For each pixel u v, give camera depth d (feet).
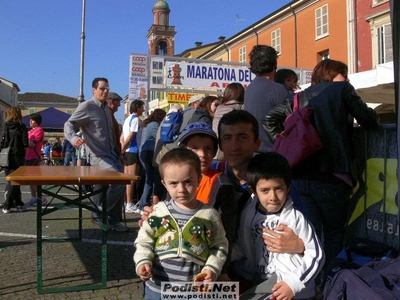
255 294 8.10
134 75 49.52
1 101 199.93
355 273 8.27
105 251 13.23
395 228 11.04
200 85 51.88
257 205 8.75
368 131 12.00
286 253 8.09
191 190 7.72
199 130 9.02
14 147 26.84
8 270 14.92
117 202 20.97
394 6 10.06
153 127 25.16
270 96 13.24
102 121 20.35
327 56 95.91
